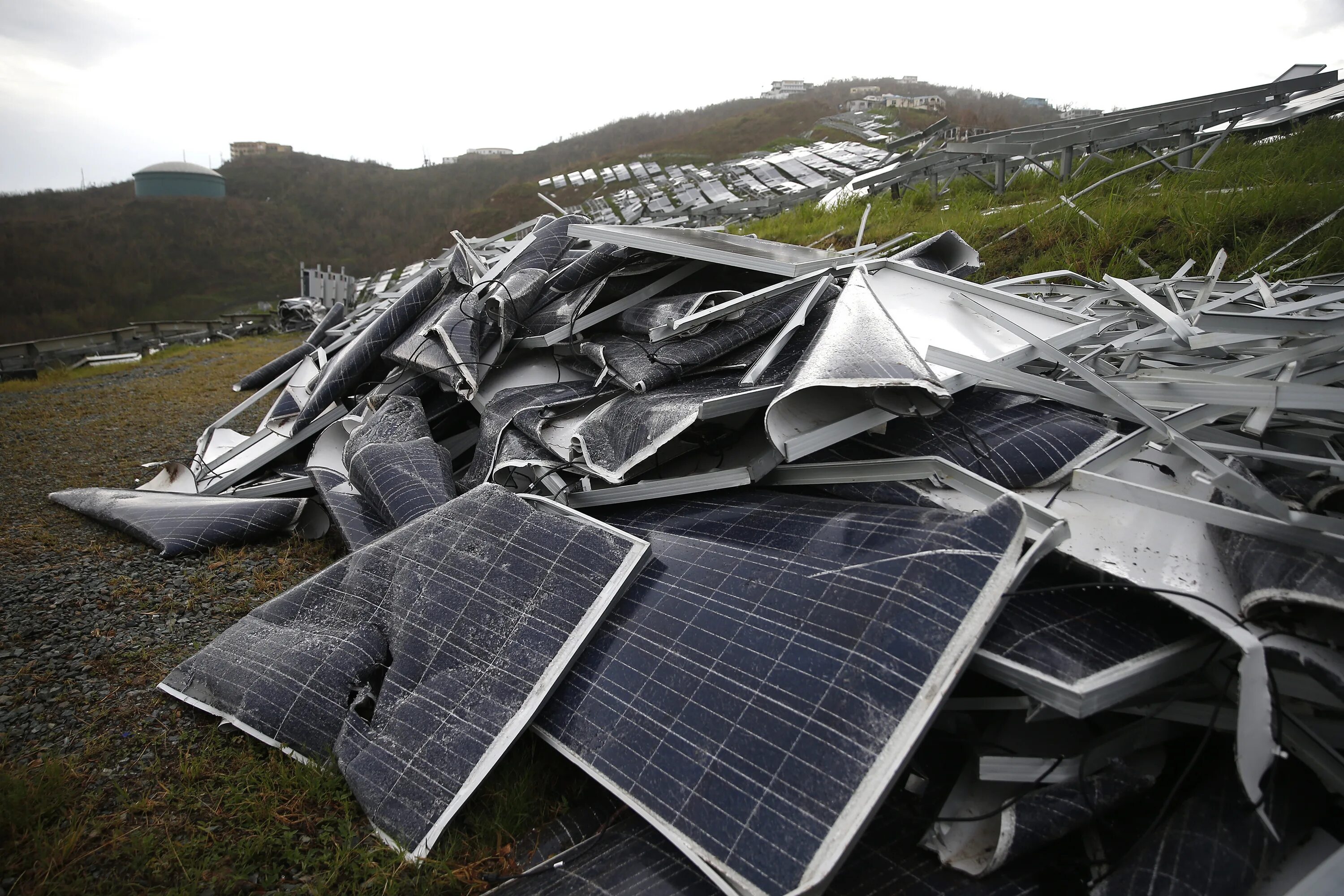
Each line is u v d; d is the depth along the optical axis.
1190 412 2.67
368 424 4.10
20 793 2.31
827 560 2.28
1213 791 1.88
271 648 2.71
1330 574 1.81
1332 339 2.74
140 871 2.14
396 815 2.19
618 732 2.15
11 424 7.82
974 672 2.20
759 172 20.48
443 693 2.37
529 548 2.61
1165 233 6.00
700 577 2.46
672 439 2.90
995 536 2.07
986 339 3.33
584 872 2.04
